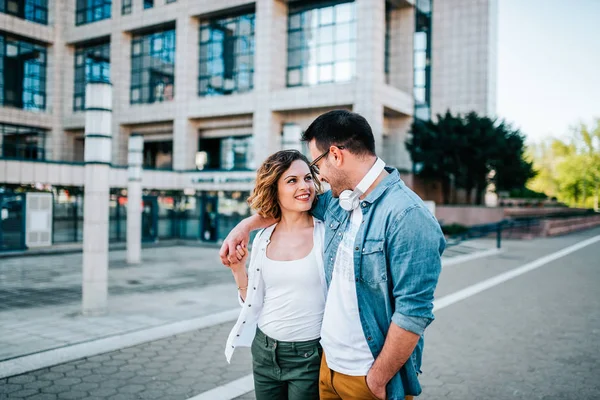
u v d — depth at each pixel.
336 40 25.27
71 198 19.89
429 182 30.92
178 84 28.20
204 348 5.84
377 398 1.83
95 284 7.62
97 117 7.60
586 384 4.65
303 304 2.23
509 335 6.41
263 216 2.39
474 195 31.61
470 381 4.75
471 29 32.66
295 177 2.23
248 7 26.52
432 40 33.94
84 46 32.06
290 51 26.64
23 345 5.89
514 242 22.03
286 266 2.25
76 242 19.81
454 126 27.31
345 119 1.88
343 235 1.96
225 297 9.23
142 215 22.55
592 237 25.30
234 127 27.69
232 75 27.38
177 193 25.30
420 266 1.70
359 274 1.87
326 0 25.62
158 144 30.67
